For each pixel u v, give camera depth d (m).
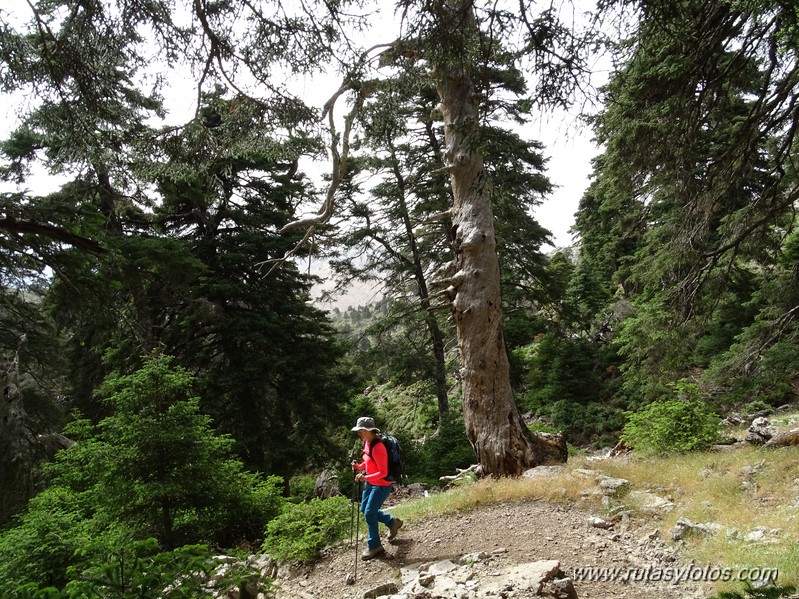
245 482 9.83
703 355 16.67
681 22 6.38
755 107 8.37
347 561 6.76
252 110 7.39
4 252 5.87
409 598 5.20
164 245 13.60
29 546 5.53
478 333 10.35
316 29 6.19
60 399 21.19
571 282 27.08
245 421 16.64
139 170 7.84
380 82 7.98
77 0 5.79
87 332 14.68
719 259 10.51
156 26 6.07
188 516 8.84
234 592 4.94
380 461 6.61
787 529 5.40
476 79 10.62
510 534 6.68
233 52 6.39
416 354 20.36
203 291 17.53
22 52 5.86
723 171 9.13
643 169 9.46
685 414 9.39
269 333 17.19
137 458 8.27
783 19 6.66
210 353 18.22
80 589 3.08
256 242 17.88
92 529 7.30
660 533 6.18
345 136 10.19
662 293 10.98
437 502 8.48
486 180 9.87
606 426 18.97
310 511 7.58
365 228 19.70
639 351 11.34
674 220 10.27
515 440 9.95
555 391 21.59
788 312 10.85
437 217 11.50
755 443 8.72
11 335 17.16
